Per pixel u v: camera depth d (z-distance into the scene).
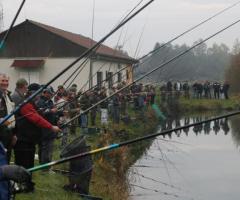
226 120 36.69
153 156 18.80
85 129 16.19
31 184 4.70
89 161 9.07
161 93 38.69
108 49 37.09
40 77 34.47
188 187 13.90
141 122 25.67
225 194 13.41
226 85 45.31
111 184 12.10
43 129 9.17
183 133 27.89
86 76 28.36
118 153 14.38
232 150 21.48
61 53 34.44
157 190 13.31
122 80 11.48
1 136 5.80
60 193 8.65
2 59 35.00
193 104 41.56
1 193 4.09
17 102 7.97
